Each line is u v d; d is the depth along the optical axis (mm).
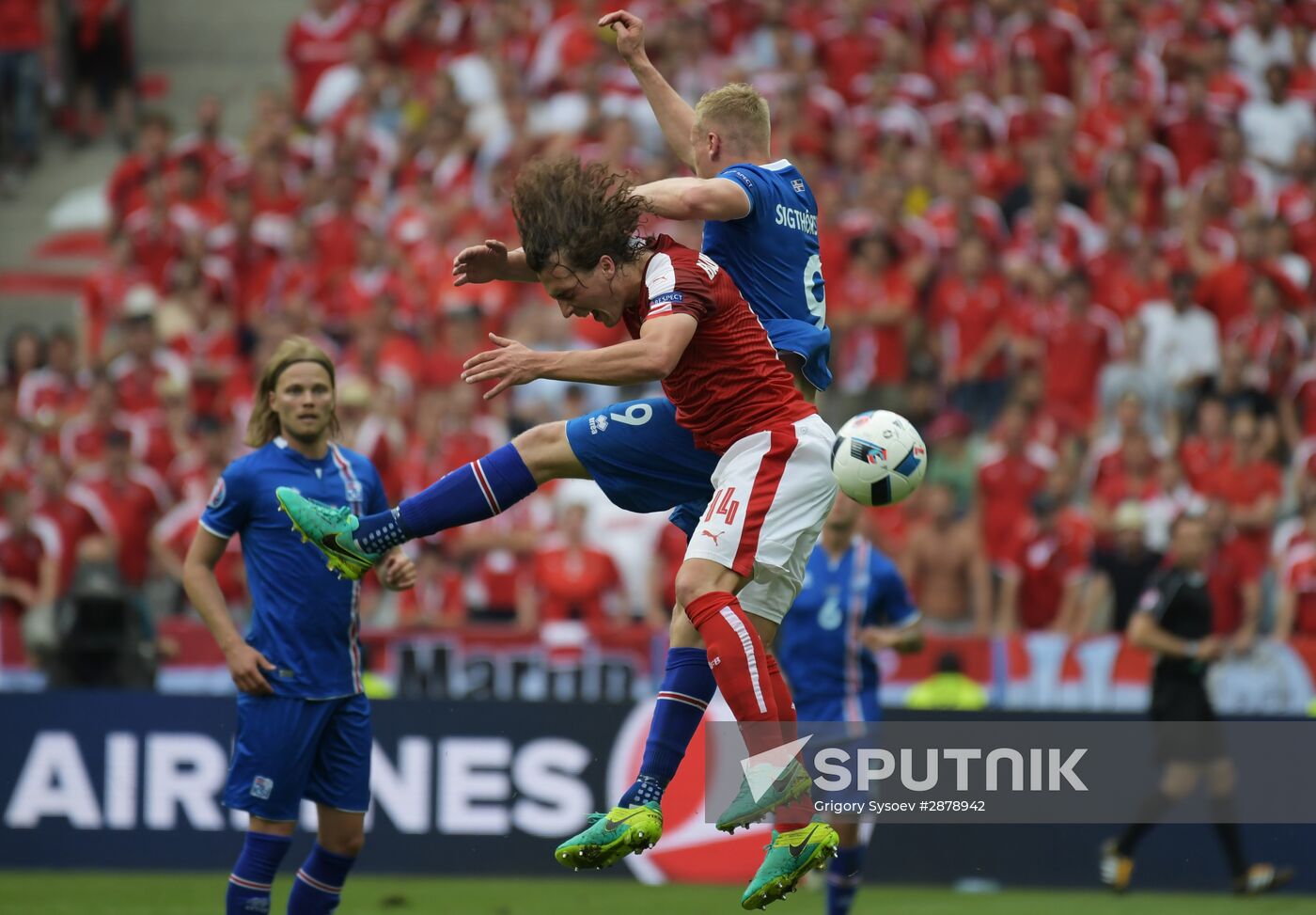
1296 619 39438
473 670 34656
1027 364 47125
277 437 22703
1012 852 32812
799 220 19234
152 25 73125
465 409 44062
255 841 21828
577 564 39969
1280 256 50438
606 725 33250
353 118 58812
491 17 61250
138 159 58344
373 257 51156
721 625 17219
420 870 33062
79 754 33156
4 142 65188
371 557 18703
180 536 42844
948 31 58844
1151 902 31266
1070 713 33000
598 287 17781
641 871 33219
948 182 50812
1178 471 42406
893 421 18031
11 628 35438
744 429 17859
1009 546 42062
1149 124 55500
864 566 28000
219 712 33250
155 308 50656
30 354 50938
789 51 57625
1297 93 58719
